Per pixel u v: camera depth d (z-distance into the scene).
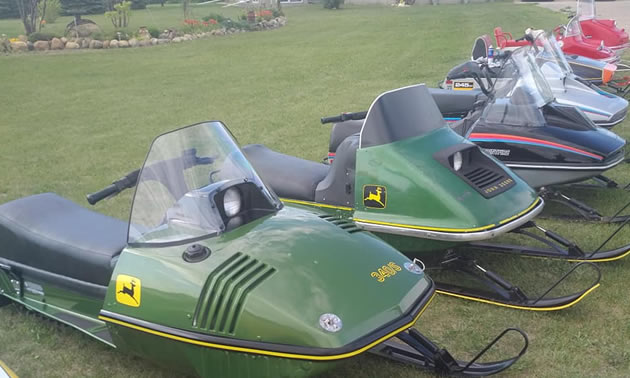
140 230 3.63
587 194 6.76
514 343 4.04
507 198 4.64
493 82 7.15
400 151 4.74
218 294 3.16
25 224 4.41
